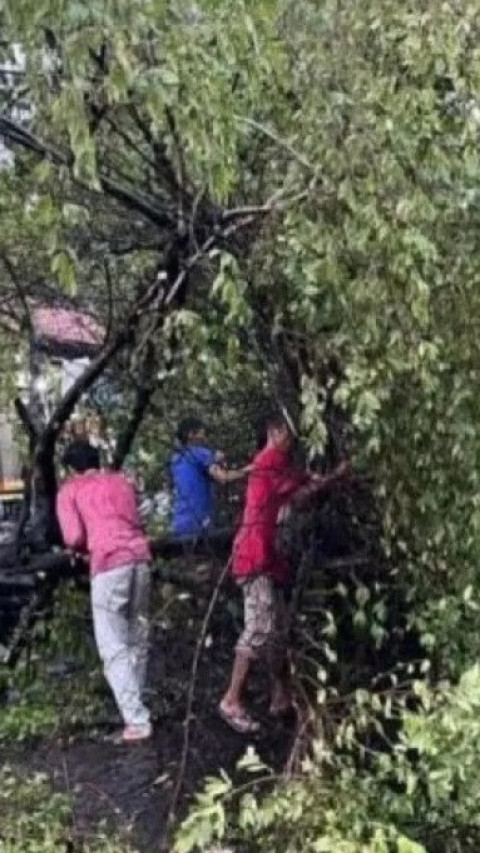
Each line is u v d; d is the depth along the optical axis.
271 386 5.09
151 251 5.62
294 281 4.58
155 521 6.52
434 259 4.63
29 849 4.41
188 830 3.99
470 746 3.93
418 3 4.71
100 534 5.71
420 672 4.66
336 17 4.79
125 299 6.01
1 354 6.86
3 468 8.53
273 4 4.12
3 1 3.60
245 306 4.54
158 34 3.80
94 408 6.53
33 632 6.50
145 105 4.05
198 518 5.84
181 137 4.21
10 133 4.39
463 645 4.77
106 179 5.00
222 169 4.16
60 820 4.68
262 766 4.27
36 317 6.49
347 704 4.50
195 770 5.06
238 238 4.90
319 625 5.05
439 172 4.68
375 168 4.55
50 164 4.08
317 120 4.62
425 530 4.91
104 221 5.52
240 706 5.30
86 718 5.85
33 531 6.80
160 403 6.04
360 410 4.52
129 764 5.27
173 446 6.11
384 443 4.82
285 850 4.09
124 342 5.83
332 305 4.60
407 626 4.95
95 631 5.91
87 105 3.91
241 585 5.23
